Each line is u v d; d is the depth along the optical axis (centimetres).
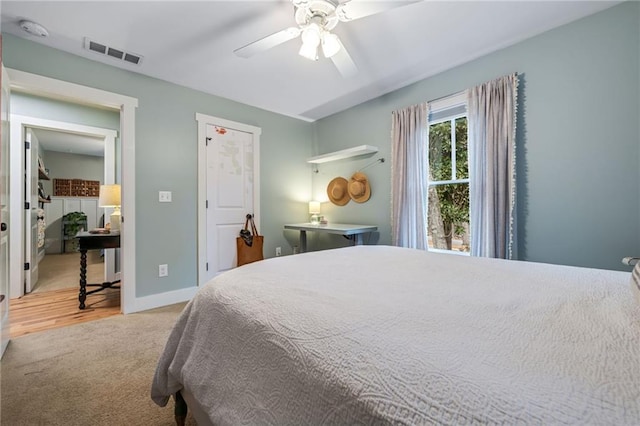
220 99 327
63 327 231
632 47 179
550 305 83
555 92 208
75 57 235
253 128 357
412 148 288
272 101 343
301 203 409
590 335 63
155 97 278
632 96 179
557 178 208
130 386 155
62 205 664
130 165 262
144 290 271
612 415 39
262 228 367
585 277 115
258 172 362
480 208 238
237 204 343
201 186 310
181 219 296
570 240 203
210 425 92
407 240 292
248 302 91
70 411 136
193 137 305
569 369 50
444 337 63
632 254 180
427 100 284
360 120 352
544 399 43
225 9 184
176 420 118
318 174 410
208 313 99
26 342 204
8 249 200
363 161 349
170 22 197
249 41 219
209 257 318
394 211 304
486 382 47
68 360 180
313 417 56
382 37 216
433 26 204
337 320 73
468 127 247
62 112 326
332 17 166
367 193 343
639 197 178
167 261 286
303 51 175
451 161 276
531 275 119
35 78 217
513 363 52
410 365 53
